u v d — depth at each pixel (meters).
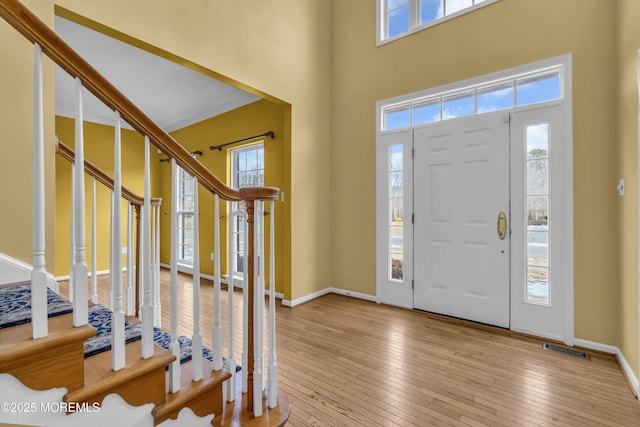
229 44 2.67
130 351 1.18
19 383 0.84
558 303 2.49
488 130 2.81
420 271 3.23
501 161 2.75
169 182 5.54
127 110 1.06
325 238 3.85
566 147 2.44
